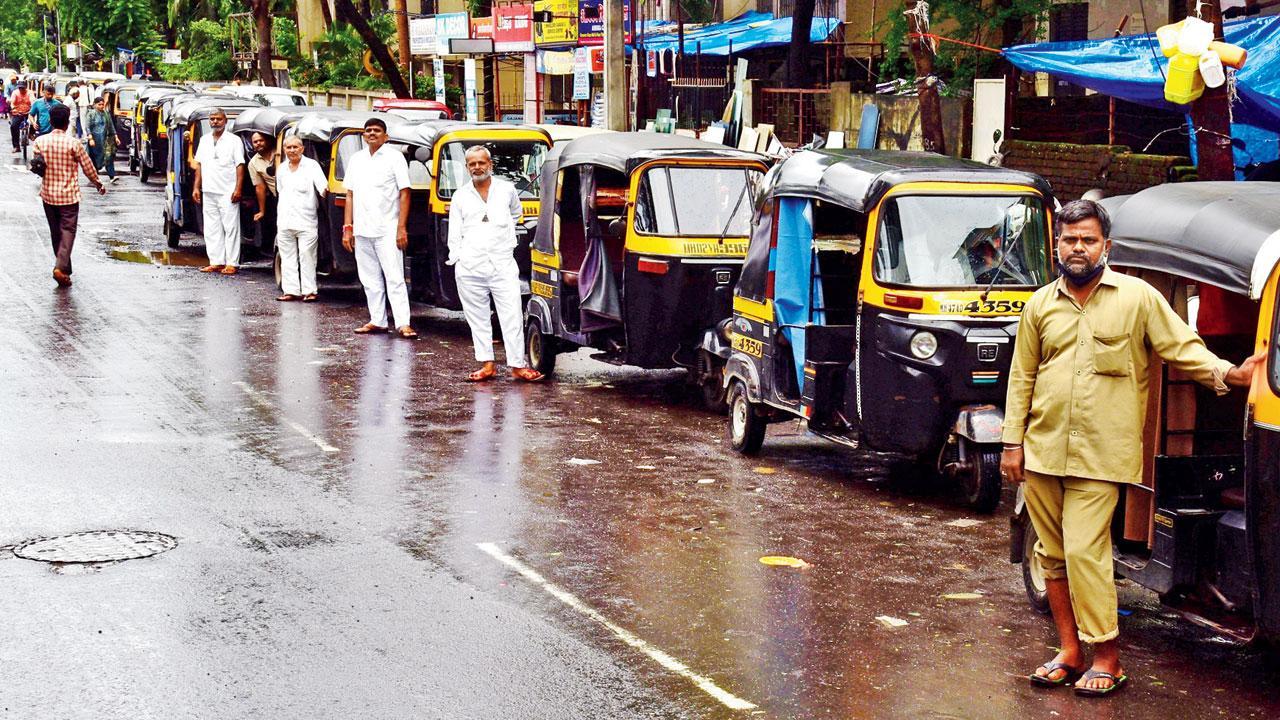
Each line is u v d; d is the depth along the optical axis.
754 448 10.62
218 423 11.06
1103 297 6.02
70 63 92.75
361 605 7.02
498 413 11.84
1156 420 6.61
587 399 12.60
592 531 8.44
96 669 6.14
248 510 8.69
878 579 7.63
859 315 9.42
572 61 29.91
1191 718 5.82
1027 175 9.46
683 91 27.70
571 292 13.17
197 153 20.23
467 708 5.79
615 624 6.83
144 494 8.98
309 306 17.52
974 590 7.48
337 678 6.08
